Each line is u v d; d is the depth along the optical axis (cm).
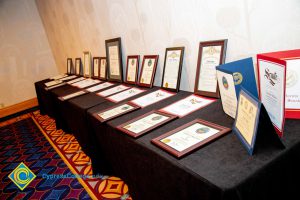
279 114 94
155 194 123
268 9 117
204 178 82
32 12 529
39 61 552
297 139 92
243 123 97
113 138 151
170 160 98
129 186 159
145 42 216
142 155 120
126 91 221
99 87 266
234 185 75
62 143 315
